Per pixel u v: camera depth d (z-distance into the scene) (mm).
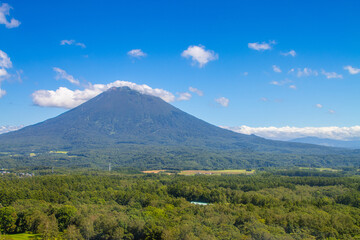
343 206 183125
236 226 143375
